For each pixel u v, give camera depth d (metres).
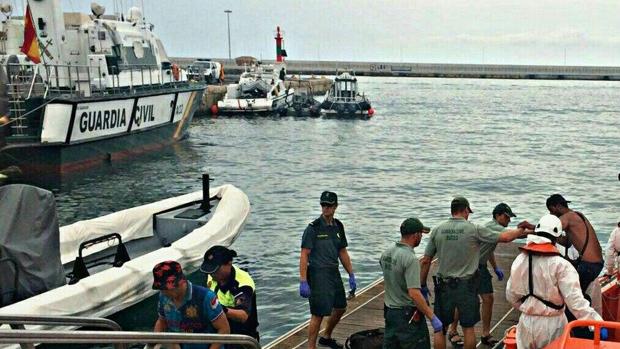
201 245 11.53
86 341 3.56
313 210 21.23
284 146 40.22
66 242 11.34
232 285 5.38
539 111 77.62
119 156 29.34
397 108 79.44
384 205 22.50
